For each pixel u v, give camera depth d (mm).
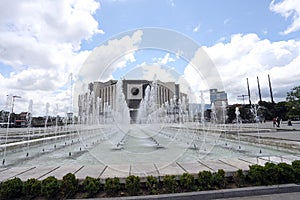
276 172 5535
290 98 39812
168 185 5176
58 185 4898
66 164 8461
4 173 6129
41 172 6219
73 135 21891
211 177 5355
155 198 4734
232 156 9727
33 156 10500
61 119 37812
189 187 5195
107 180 5129
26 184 4855
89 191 4906
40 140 14914
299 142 11008
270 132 20688
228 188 5270
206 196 4871
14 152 11781
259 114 60438
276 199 4762
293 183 5477
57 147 13734
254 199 4801
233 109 59531
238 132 20547
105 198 4699
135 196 4824
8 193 4688
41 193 4766
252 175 5555
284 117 58781
